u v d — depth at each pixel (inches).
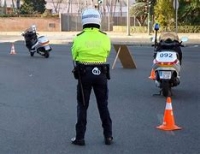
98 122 323.3
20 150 255.3
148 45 1216.8
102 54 262.1
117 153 249.1
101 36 263.3
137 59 827.4
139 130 301.6
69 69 669.9
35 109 374.6
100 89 264.8
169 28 1818.4
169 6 1804.9
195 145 266.2
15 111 366.6
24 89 485.1
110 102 405.4
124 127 310.0
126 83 526.3
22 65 729.6
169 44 430.6
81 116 264.7
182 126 314.0
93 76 260.2
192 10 1825.8
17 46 1206.9
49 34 1899.6
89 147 261.0
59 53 970.1
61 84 520.1
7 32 2146.9
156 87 494.0
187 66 703.1
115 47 675.4
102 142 271.9
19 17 2295.8
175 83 425.4
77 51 260.8
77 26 2287.2
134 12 2092.8
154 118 339.0
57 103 401.7
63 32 2122.3
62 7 3476.9
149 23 1738.4
